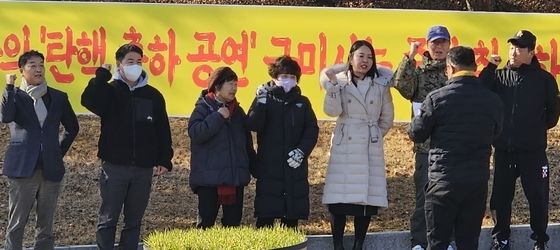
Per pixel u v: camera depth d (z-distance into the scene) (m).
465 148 6.31
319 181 9.54
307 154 7.29
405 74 7.31
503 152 7.52
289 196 7.26
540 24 9.27
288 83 7.37
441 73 7.38
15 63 8.92
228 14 9.05
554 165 10.11
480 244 7.95
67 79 8.99
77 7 8.98
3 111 6.86
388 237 7.87
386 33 9.16
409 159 10.16
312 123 7.42
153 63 9.04
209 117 7.14
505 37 9.25
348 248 7.78
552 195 9.49
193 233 5.12
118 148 7.01
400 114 9.18
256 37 9.07
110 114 7.04
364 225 7.54
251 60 9.08
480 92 6.38
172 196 9.11
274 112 7.34
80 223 8.38
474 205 6.44
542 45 9.30
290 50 9.09
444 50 7.35
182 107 9.07
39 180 6.99
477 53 9.23
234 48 9.07
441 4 14.40
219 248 4.78
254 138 10.29
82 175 9.46
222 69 7.33
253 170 7.50
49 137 7.00
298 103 7.39
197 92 9.07
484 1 14.20
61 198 8.90
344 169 7.35
